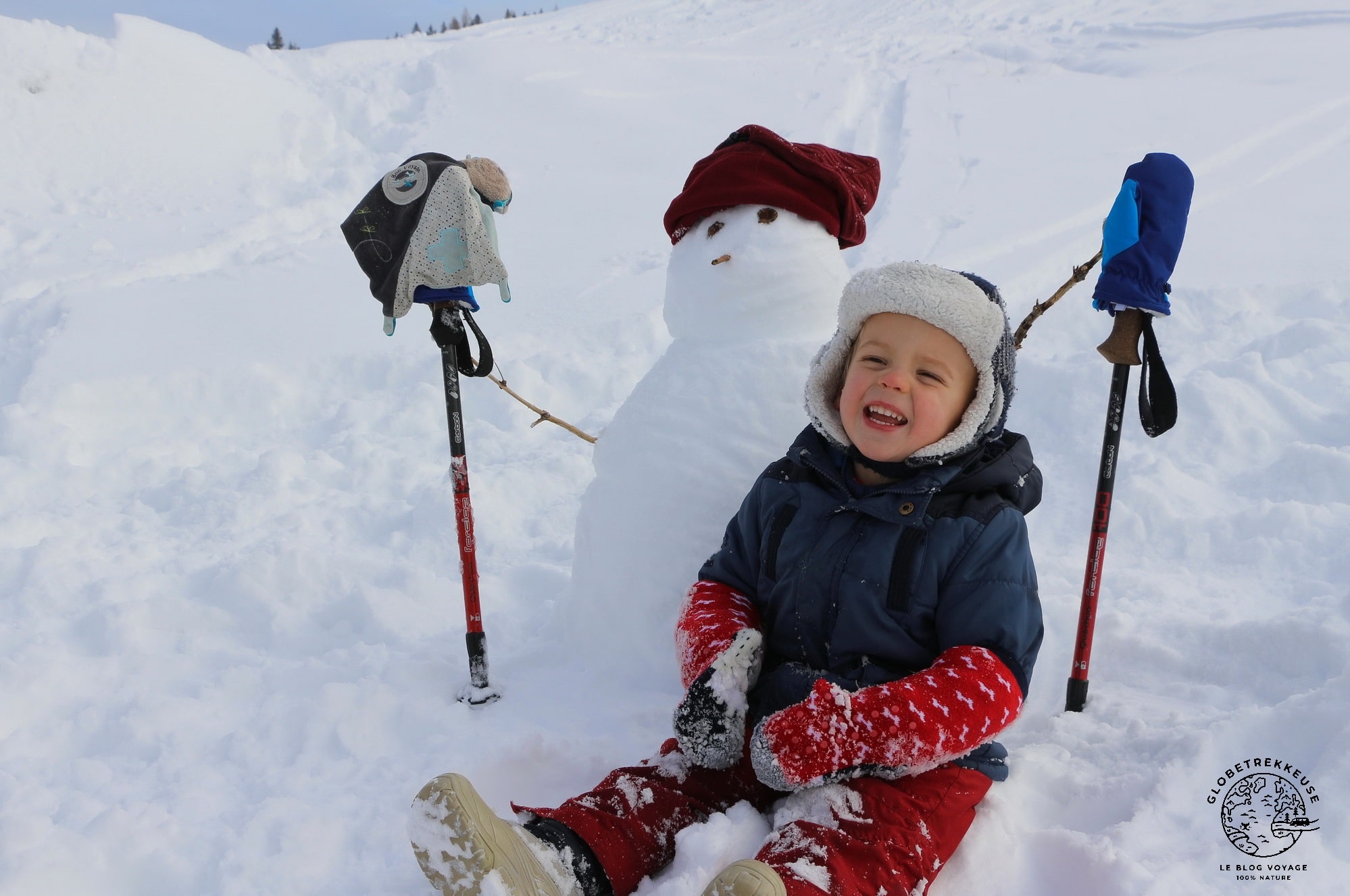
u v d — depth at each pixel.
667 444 2.33
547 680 2.45
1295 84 10.10
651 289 6.00
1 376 5.14
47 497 4.00
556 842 1.58
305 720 2.27
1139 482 3.21
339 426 4.57
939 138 9.21
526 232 7.53
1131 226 2.06
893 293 1.81
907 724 1.62
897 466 1.88
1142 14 14.98
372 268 2.32
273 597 2.92
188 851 1.87
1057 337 4.70
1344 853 1.69
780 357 2.32
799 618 1.90
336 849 1.86
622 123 10.72
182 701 2.38
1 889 1.72
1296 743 1.95
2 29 9.98
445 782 1.47
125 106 10.08
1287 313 4.53
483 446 4.29
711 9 19.42
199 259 7.19
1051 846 1.76
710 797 1.79
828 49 14.77
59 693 2.48
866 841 1.60
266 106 11.05
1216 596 2.64
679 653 1.96
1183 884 1.62
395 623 2.80
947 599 1.80
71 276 6.65
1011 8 16.67
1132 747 2.04
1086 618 2.21
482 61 12.65
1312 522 2.83
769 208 2.35
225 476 4.09
